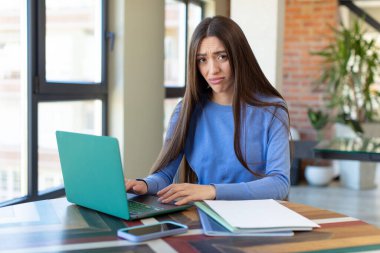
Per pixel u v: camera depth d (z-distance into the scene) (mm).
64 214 1418
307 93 6086
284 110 1768
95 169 1383
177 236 1213
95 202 1430
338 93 5793
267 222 1264
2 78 2783
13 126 2797
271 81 3756
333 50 5750
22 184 2805
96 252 1088
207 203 1437
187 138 1873
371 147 3541
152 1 3920
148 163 4023
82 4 3588
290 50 6082
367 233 1251
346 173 5746
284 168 1681
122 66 3562
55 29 4559
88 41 3676
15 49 2760
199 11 5562
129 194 1628
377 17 6676
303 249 1121
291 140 1926
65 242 1159
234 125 1747
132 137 3740
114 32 3562
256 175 1745
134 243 1154
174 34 5215
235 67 1717
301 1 5980
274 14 3723
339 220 1371
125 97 3611
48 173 3051
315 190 5516
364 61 5770
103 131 3576
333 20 5914
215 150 1792
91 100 3412
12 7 2746
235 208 1393
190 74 1803
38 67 2783
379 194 5367
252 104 1748
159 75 4125
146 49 3877
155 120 4102
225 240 1180
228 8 5918
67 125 3273
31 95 2744
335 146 3598
